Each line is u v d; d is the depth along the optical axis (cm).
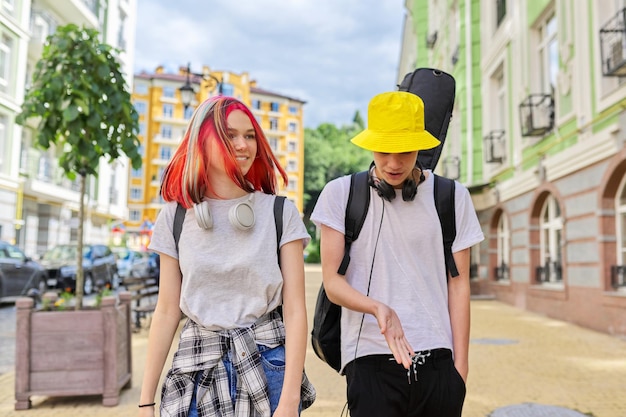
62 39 480
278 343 182
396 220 213
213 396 174
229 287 181
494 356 701
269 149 199
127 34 3288
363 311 198
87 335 471
